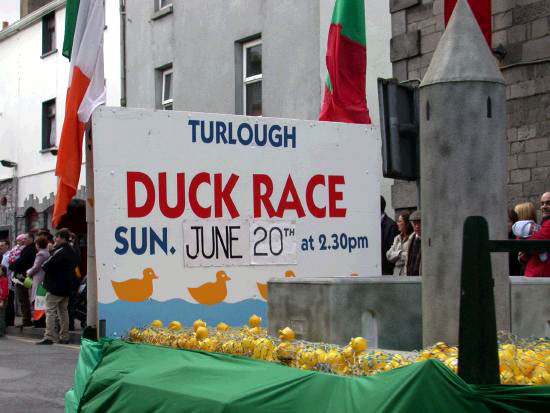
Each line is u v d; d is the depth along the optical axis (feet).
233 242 15.21
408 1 36.35
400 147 14.87
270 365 8.39
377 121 44.01
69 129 17.01
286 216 15.89
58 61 72.43
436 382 6.39
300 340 10.91
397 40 36.94
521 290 11.28
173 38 56.59
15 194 78.43
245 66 50.93
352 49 22.66
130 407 9.58
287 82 46.44
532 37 31.83
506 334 9.09
